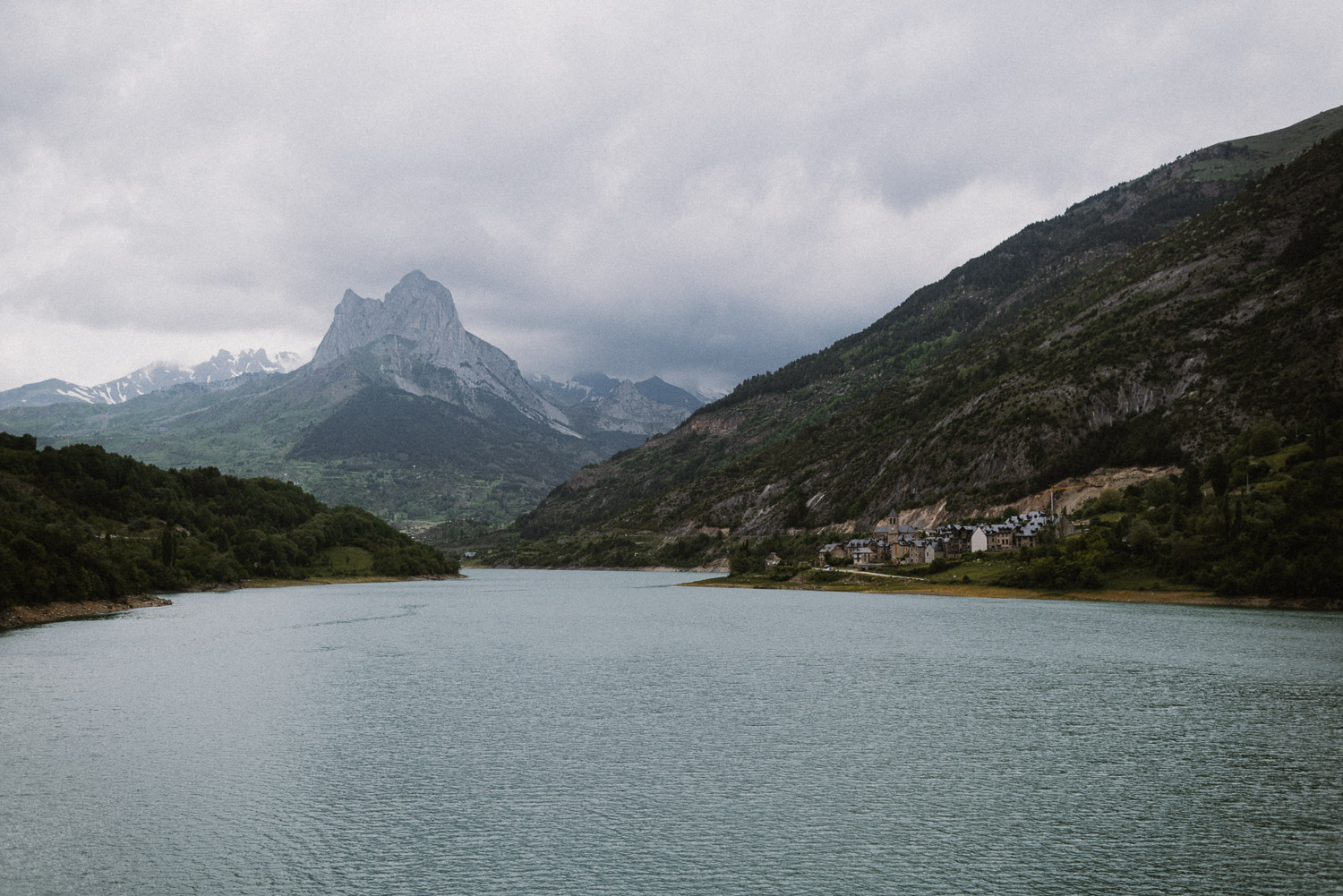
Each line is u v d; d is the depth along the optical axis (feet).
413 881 142.41
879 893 137.80
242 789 188.03
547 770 201.67
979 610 565.94
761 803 179.32
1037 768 202.28
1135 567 619.67
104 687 297.53
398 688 300.40
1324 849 154.40
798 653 385.91
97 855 152.66
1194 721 245.86
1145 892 138.10
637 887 140.15
